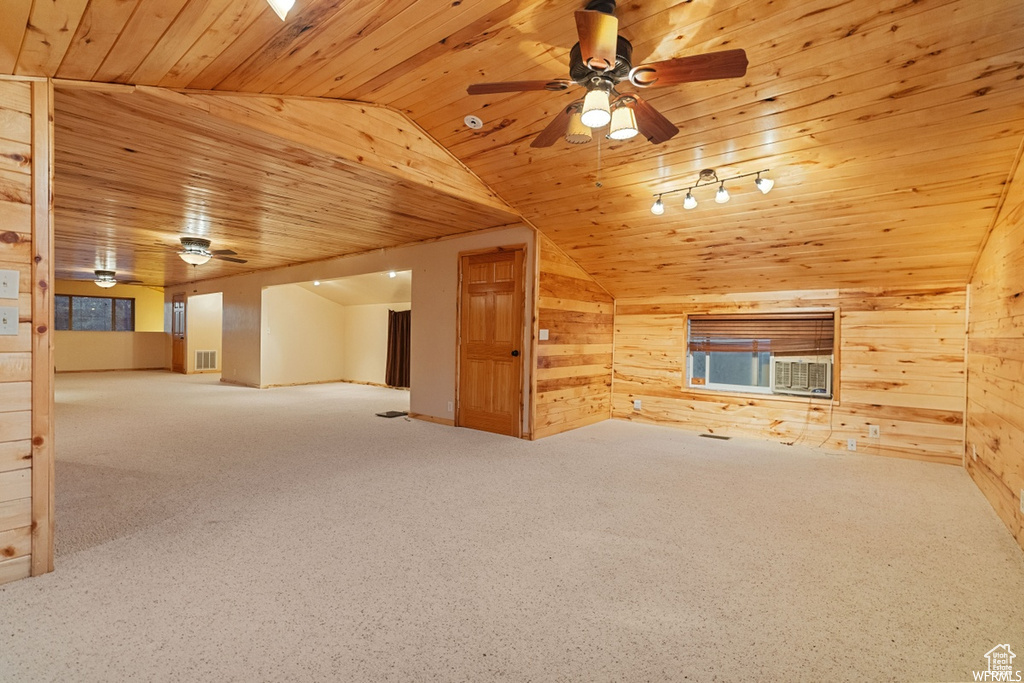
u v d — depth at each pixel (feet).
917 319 14.37
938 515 9.85
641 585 7.03
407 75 9.31
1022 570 7.58
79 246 20.90
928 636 5.91
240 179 11.78
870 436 14.97
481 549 8.10
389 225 16.83
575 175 12.75
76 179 11.80
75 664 5.14
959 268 13.14
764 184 10.82
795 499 10.73
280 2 4.36
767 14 7.45
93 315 38.42
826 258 13.94
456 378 18.31
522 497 10.64
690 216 13.48
